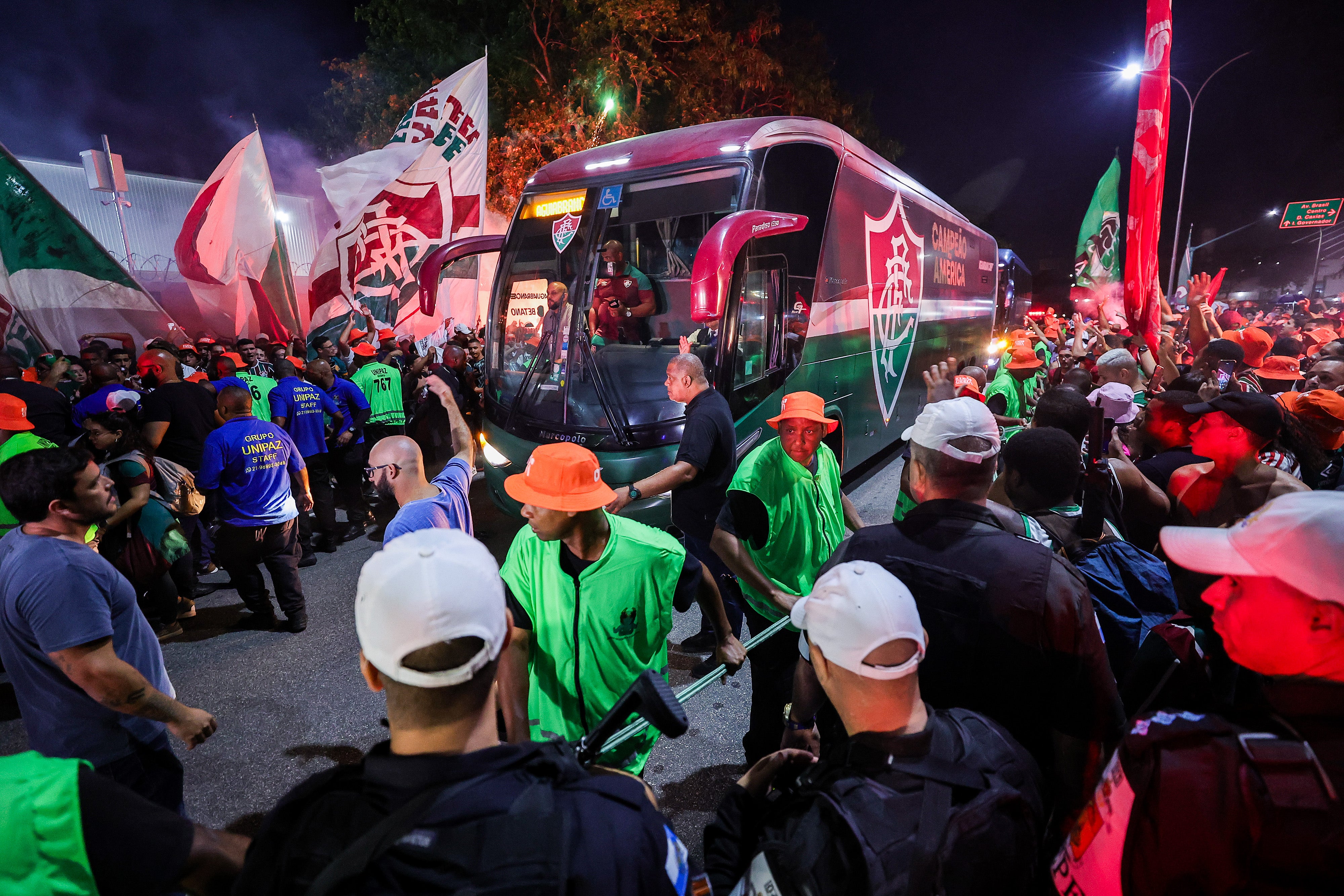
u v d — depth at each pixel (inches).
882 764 48.5
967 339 475.2
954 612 68.4
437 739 43.3
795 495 122.4
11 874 45.4
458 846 38.1
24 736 154.8
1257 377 227.3
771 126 233.0
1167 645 73.9
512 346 253.6
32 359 369.7
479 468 364.2
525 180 675.4
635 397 220.1
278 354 363.9
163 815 49.1
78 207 848.9
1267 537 40.5
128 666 87.7
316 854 39.6
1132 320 230.8
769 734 121.5
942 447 71.3
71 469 89.3
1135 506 119.5
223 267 485.1
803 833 47.5
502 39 703.1
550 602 87.3
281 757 146.1
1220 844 37.9
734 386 216.4
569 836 39.4
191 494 199.2
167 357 239.6
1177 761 40.1
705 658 183.0
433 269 258.5
